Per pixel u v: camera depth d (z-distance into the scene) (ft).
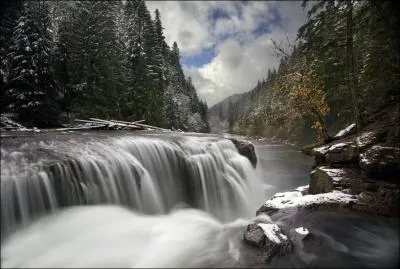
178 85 244.22
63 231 22.57
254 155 58.70
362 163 28.40
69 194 25.93
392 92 38.96
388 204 23.91
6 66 66.85
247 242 20.04
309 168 76.33
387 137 30.48
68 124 75.72
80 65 90.22
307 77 64.59
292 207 26.40
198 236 22.98
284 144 181.37
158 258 19.21
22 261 18.90
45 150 29.99
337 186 29.40
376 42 39.40
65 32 91.91
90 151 31.60
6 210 21.72
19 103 64.90
